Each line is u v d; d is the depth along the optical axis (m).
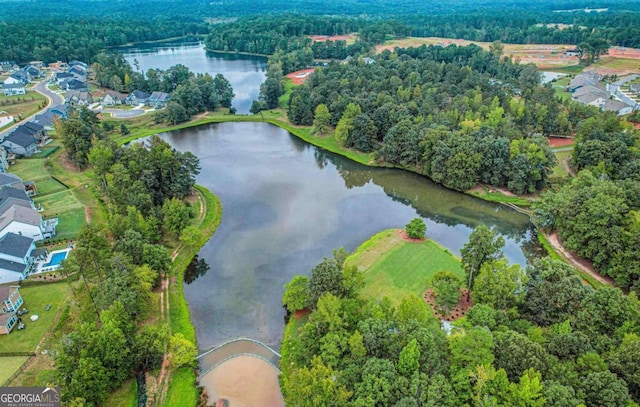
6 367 61.31
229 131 176.75
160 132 173.25
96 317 67.56
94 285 76.44
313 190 125.06
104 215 102.69
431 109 154.38
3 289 71.50
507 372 50.56
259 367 65.62
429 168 131.75
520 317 65.50
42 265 84.06
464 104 155.62
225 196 120.06
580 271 85.38
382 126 152.38
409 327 55.06
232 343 70.38
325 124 167.12
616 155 114.31
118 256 72.38
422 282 81.38
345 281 68.12
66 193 115.00
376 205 116.62
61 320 69.88
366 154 148.62
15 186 109.81
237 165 142.38
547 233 99.62
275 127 181.88
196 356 67.19
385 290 78.88
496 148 120.06
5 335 67.12
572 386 47.09
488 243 71.44
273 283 84.50
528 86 188.62
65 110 181.12
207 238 99.19
